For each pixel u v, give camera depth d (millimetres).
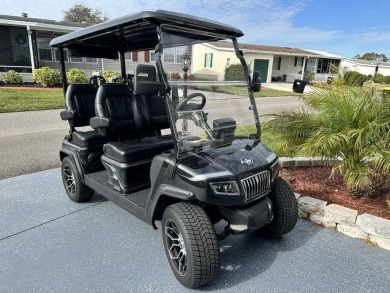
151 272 2418
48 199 3713
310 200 3240
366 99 3264
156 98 3885
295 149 3689
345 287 2270
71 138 3654
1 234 2924
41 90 13250
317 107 3713
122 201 2809
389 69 30562
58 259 2557
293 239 2895
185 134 2375
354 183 3174
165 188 2295
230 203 2178
